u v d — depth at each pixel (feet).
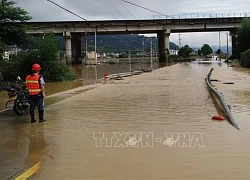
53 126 33.37
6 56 119.55
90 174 19.44
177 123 33.60
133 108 44.32
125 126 32.58
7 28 103.04
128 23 250.78
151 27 255.50
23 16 106.73
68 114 40.42
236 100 49.90
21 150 24.84
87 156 22.93
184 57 390.63
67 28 246.27
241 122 33.71
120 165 20.92
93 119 36.76
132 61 318.24
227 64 228.84
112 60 332.60
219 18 250.57
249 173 19.16
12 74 98.43
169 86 76.48
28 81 35.68
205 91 64.44
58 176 19.21
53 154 23.62
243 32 226.17
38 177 19.10
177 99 52.85
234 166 20.34
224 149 23.97
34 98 35.60
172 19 254.27
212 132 29.32
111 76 114.62
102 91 68.18
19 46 110.11
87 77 115.24
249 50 183.21
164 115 38.45
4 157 23.07
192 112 40.27
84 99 55.16
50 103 50.80
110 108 44.68
